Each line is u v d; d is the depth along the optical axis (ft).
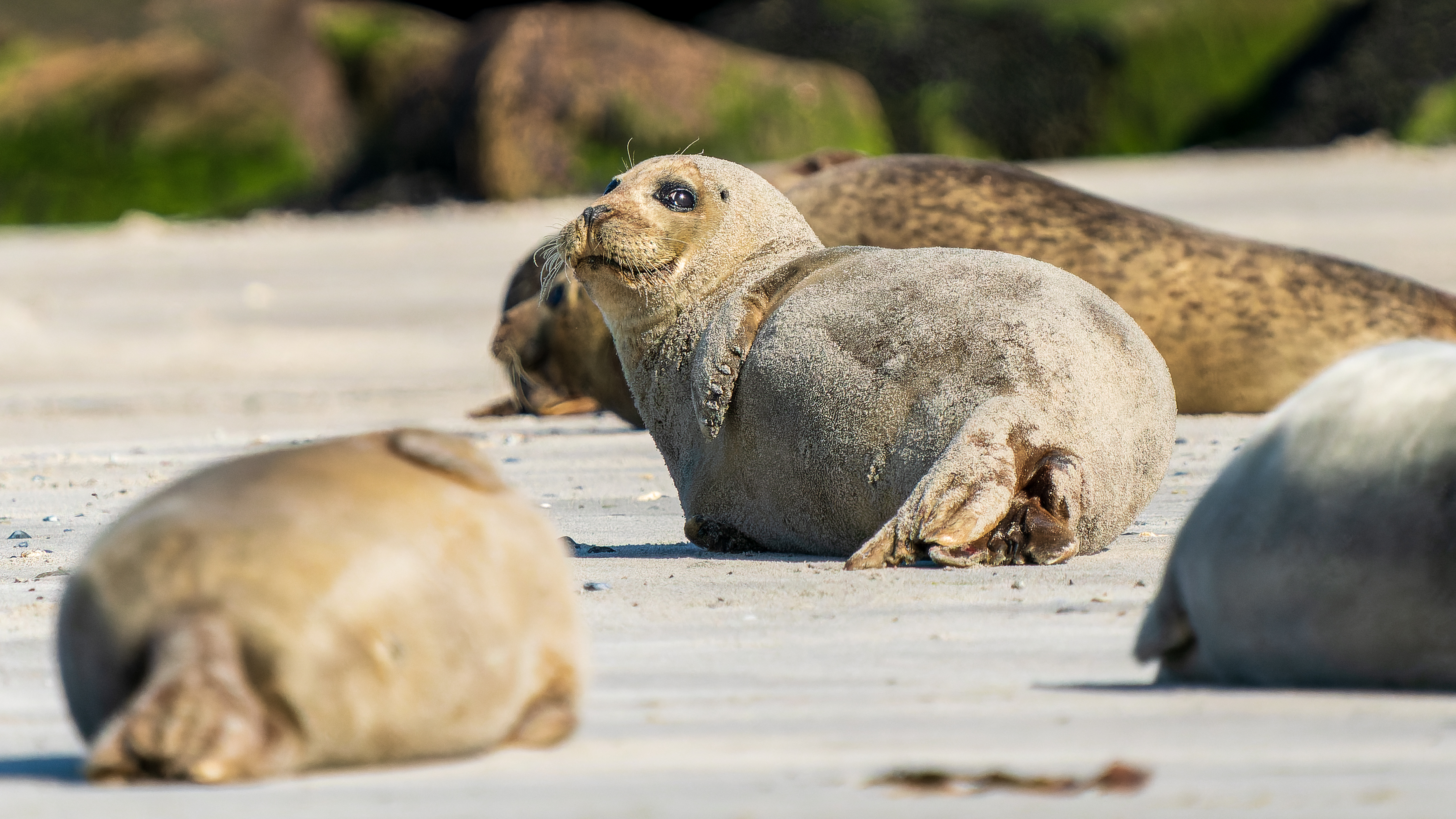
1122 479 70.23
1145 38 426.92
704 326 79.66
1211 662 41.34
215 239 313.32
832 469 72.18
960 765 33.01
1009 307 70.95
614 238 78.48
